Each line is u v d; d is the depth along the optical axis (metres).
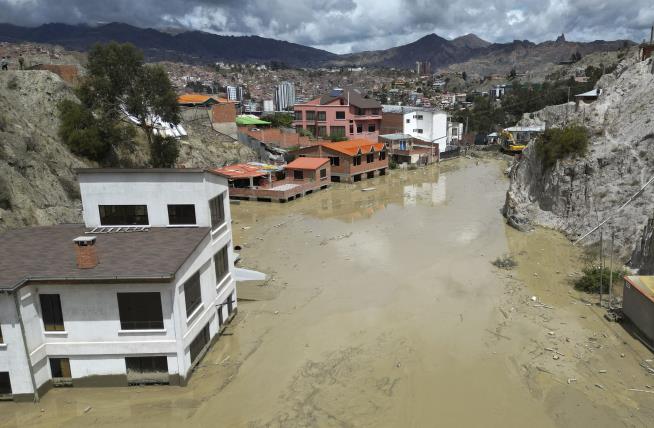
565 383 21.77
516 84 196.38
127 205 25.28
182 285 21.30
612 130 45.31
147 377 21.61
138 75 54.59
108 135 53.16
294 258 39.44
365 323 27.92
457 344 25.42
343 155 73.69
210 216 25.27
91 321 20.66
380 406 20.59
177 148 60.41
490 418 19.72
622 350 24.19
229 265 27.98
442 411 20.20
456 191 67.31
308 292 32.41
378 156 80.12
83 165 48.34
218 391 21.55
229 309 28.06
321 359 24.22
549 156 46.97
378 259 38.66
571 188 44.16
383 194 66.00
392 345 25.47
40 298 20.39
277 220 52.59
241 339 26.23
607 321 27.22
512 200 50.12
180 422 19.58
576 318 27.75
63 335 20.78
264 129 96.38
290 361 24.05
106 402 20.62
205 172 24.48
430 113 99.69
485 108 140.75
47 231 25.28
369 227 48.72
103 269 20.34
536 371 22.77
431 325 27.52
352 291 32.41
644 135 40.84
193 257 22.45
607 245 37.69
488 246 41.50
